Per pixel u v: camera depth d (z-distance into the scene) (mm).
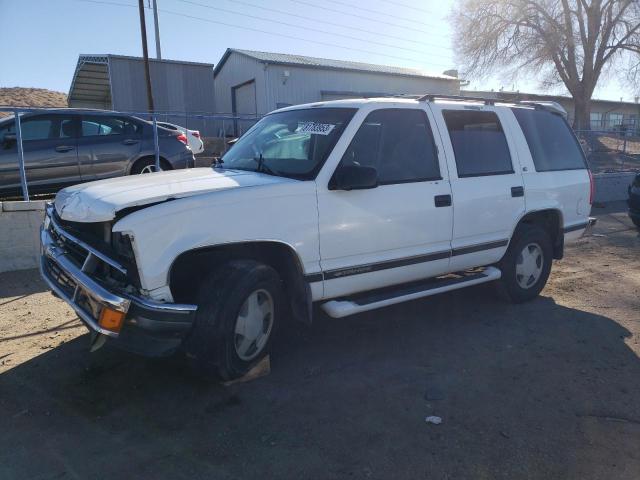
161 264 3199
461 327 4938
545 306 5578
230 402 3508
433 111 4750
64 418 3287
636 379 3920
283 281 4109
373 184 3895
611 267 7328
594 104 51031
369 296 4352
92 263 3389
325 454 2965
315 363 4125
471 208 4828
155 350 3271
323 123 4316
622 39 35375
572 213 5902
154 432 3156
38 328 4715
